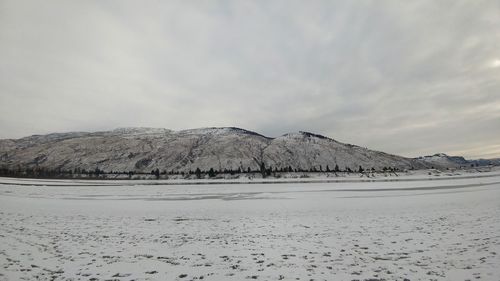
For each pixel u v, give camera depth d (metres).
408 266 11.16
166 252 13.92
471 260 11.50
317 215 24.98
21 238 16.97
